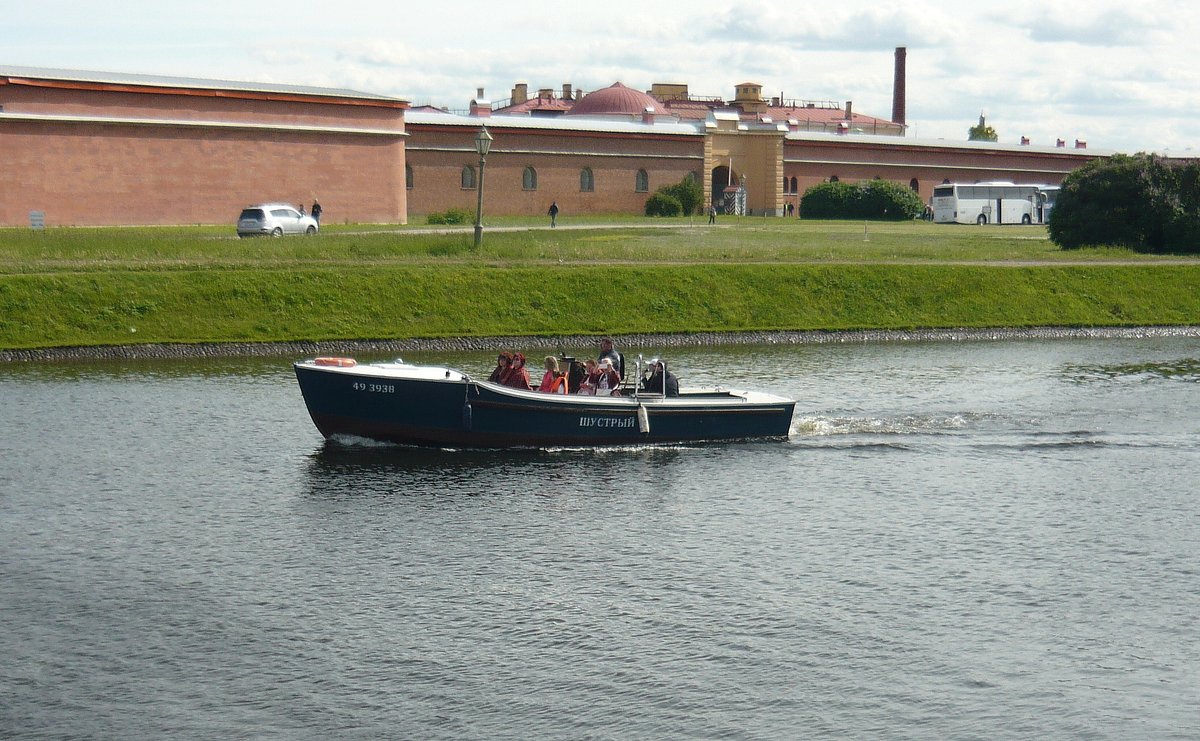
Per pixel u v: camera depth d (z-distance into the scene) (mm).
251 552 22094
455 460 28547
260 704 16547
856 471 27984
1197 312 58156
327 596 20078
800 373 41625
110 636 18484
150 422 31922
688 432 30328
